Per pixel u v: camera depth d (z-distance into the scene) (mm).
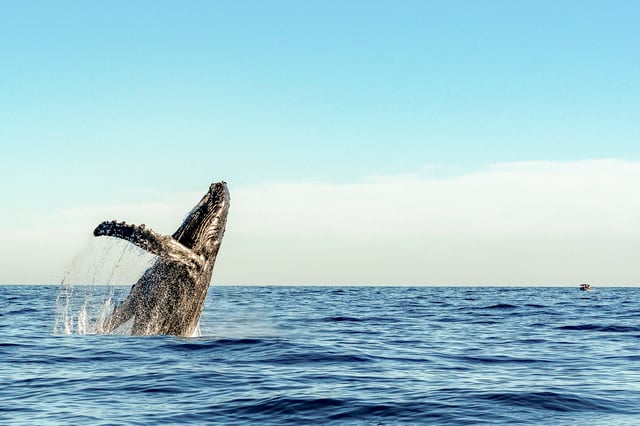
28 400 12656
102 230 18641
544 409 12039
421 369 16797
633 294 110875
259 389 13539
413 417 11414
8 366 16344
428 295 97312
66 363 16719
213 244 20578
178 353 18234
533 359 19141
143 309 21219
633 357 19703
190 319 21062
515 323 33594
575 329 29922
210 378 14719
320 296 89062
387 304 58594
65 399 12719
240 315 37375
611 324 32875
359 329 28438
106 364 16516
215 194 20625
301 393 13102
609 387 14234
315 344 21031
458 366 17500
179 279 20328
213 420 11148
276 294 102375
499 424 10977
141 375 15039
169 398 12742
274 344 20391
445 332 27734
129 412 11672
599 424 10977
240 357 17859
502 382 14836
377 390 13594
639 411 11945
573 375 16078
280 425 10867
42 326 27859
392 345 22156
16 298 64500
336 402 12398
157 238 18859
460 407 12125
